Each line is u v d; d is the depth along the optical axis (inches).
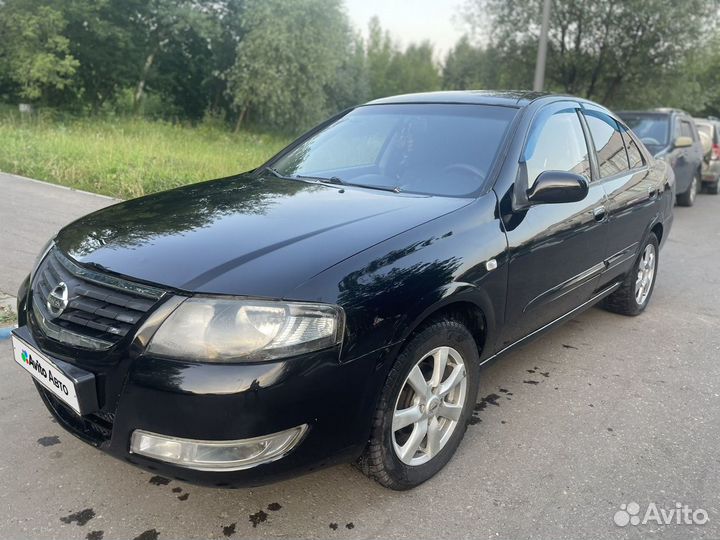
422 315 93.5
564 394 139.8
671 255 288.7
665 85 725.3
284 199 114.6
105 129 704.4
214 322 79.3
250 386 77.5
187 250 89.7
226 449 79.3
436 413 103.8
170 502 97.2
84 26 921.5
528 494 102.7
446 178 123.0
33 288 101.7
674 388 144.8
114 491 99.3
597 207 146.5
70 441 111.9
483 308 108.2
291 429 81.4
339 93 1425.9
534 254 120.9
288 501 98.5
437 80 2513.5
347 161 138.8
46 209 287.6
